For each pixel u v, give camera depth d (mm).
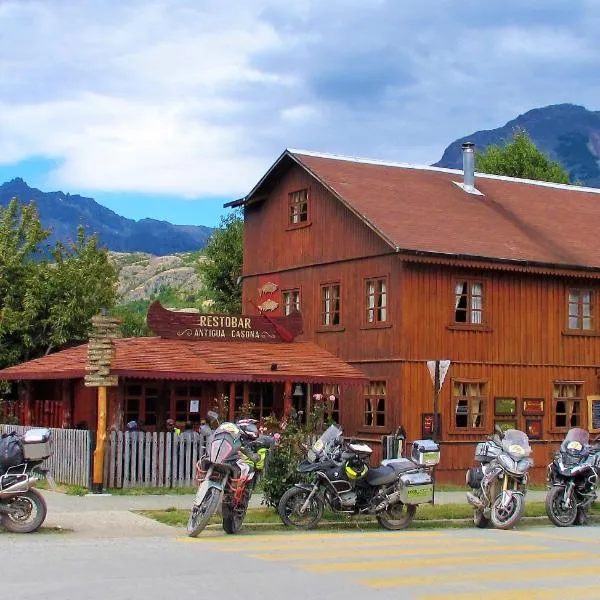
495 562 12750
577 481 18344
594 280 30391
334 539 14891
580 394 29938
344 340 29406
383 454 25031
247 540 14555
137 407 26016
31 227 40094
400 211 29547
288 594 10016
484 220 30891
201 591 10039
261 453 16062
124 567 11461
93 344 20500
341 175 31391
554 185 37406
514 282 28984
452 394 27672
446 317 27812
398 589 10508
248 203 34438
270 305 33000
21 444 14883
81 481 21281
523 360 28891
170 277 141375
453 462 27469
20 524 14836
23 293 38781
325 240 30719
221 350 26234
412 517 17172
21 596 9555
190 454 21719
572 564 12766
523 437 17625
